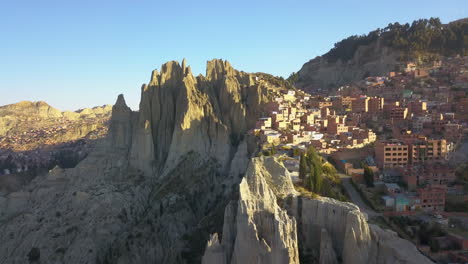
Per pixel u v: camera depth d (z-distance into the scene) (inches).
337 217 2736.2
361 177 4328.3
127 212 5772.6
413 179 4158.5
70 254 5068.9
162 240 4707.2
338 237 2716.5
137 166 6737.2
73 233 5433.1
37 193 6835.6
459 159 5088.6
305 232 2940.5
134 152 6835.6
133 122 7480.3
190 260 3875.5
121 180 6530.5
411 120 6884.8
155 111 7057.1
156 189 6023.6
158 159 6801.2
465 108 7081.7
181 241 4350.4
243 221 2758.4
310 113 7194.9
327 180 4128.9
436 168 4498.0
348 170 4690.0
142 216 5580.7
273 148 5034.5
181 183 5777.6
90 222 5561.0
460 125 5940.0
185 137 6368.1
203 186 5649.6
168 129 6924.2
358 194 4082.2
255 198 2928.2
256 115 6963.6
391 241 2588.6
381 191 4074.8
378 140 5807.1
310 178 3668.8
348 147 5551.2
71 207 6023.6
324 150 5339.6
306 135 5885.8
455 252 2837.1
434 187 3873.0
